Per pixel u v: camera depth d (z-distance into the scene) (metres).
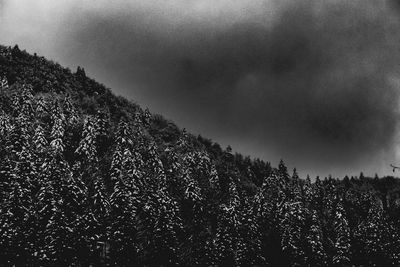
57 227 66.06
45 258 64.75
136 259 75.88
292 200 119.06
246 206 108.38
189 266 87.12
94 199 78.38
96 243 70.69
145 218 87.81
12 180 73.44
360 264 107.50
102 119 125.12
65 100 138.00
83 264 69.56
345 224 115.44
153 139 146.00
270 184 138.50
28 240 66.44
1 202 71.12
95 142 111.38
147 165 115.75
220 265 88.12
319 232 103.19
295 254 96.31
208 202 112.44
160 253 79.56
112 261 73.44
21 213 67.38
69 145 112.31
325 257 99.25
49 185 71.56
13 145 92.50
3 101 125.06
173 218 91.69
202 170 135.38
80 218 69.56
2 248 64.25
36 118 121.31
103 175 100.50
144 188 97.44
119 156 98.62
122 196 77.06
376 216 116.75
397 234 116.75
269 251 100.50
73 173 90.75
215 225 104.62
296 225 100.94
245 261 89.94
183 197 109.25
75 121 126.25
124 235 74.50
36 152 95.06
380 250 106.62
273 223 107.56
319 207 139.62
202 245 91.00
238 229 96.81
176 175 117.56
